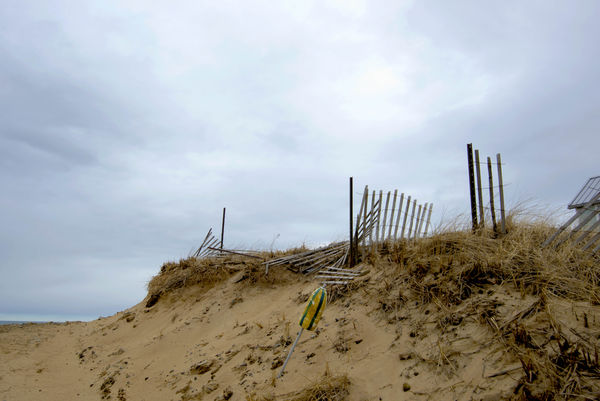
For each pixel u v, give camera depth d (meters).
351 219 8.09
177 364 6.70
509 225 6.03
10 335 10.70
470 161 6.54
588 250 4.66
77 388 6.94
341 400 3.98
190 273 10.85
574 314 3.66
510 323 3.84
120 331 10.04
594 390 2.83
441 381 3.66
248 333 6.82
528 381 3.12
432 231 6.42
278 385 4.67
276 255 10.60
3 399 6.30
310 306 5.07
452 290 4.86
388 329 4.89
